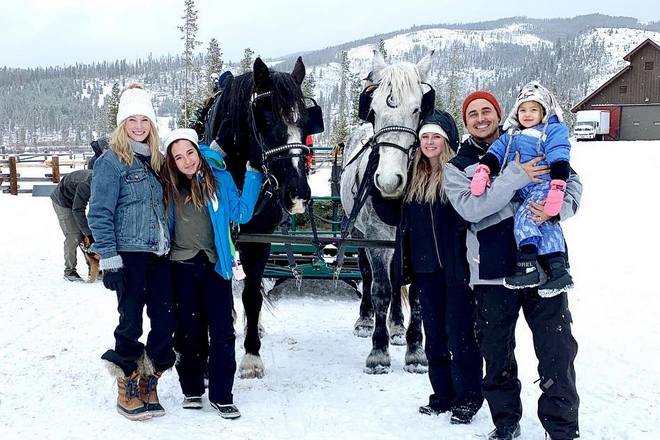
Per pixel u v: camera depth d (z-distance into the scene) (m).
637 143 32.12
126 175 3.97
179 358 4.32
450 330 4.00
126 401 4.09
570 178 3.59
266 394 4.66
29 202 18.73
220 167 4.33
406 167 4.42
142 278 4.02
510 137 3.50
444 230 4.01
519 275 3.33
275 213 5.16
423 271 4.11
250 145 4.70
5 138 144.62
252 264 5.13
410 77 4.52
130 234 3.94
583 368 5.12
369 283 6.46
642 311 6.77
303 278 7.71
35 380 4.72
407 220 4.26
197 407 4.34
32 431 3.79
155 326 4.09
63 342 5.77
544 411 3.49
